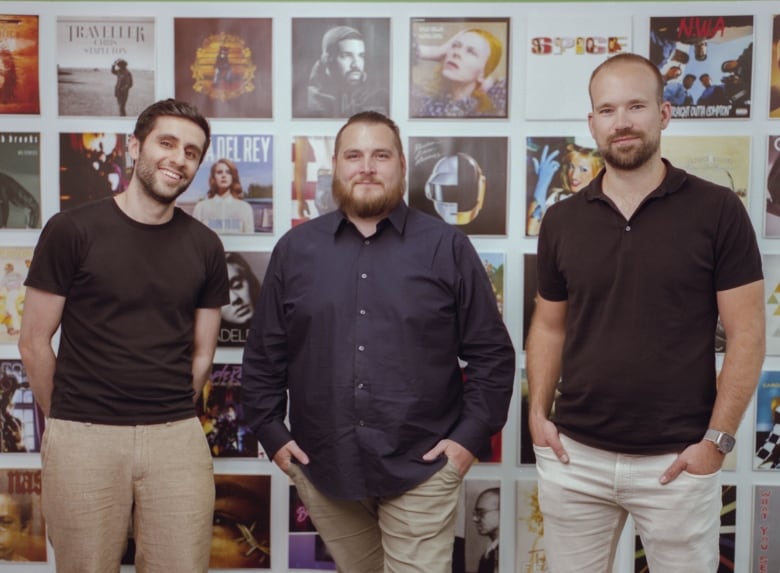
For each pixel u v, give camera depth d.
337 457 1.66
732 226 1.47
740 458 2.14
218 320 1.87
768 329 2.12
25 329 1.69
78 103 2.14
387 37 2.11
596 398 1.55
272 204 2.16
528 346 1.77
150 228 1.72
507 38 2.10
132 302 1.66
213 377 2.19
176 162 1.68
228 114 2.14
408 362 1.64
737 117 2.08
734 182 2.09
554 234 1.66
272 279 1.78
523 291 2.14
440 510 1.65
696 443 1.49
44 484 1.67
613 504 1.62
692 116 2.09
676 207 1.51
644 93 1.51
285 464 1.75
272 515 2.20
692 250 1.48
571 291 1.60
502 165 2.12
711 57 2.07
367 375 1.64
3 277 2.18
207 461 1.77
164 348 1.70
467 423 1.68
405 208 1.76
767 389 2.13
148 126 1.69
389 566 1.68
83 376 1.65
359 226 1.75
